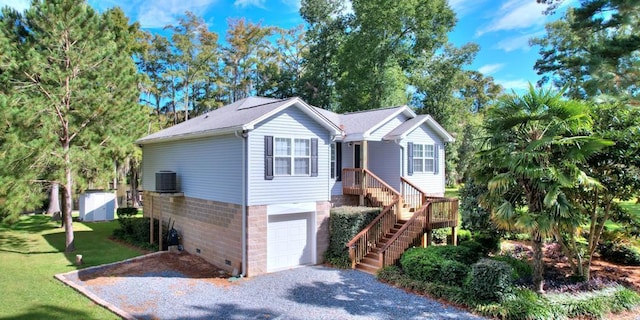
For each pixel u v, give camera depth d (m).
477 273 9.48
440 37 31.98
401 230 13.40
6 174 13.67
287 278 12.11
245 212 12.33
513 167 9.20
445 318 8.81
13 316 8.48
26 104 14.34
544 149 9.48
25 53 15.48
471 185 15.47
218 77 44.62
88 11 16.52
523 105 9.56
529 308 8.58
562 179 8.79
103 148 16.48
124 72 17.55
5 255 15.05
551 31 31.55
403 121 18.16
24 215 26.98
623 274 12.79
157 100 40.75
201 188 14.77
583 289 10.42
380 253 12.75
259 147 12.55
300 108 13.55
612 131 10.45
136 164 30.14
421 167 17.84
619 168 10.67
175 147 16.78
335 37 36.38
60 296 10.06
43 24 15.44
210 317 8.89
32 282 11.32
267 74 43.12
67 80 16.00
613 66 18.66
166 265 13.76
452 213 15.21
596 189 10.77
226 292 10.71
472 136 36.19
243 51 45.56
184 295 10.44
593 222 11.48
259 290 10.89
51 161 14.80
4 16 16.94
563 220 9.24
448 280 10.50
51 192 27.66
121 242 18.02
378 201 15.77
